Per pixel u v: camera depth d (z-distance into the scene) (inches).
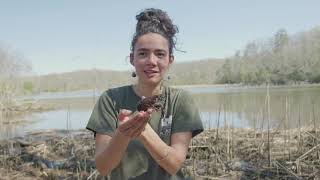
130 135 91.4
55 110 1530.5
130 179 102.3
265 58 2484.0
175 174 103.3
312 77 2327.8
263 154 388.2
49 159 426.6
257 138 485.1
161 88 106.7
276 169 346.6
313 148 382.9
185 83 3321.9
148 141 94.3
